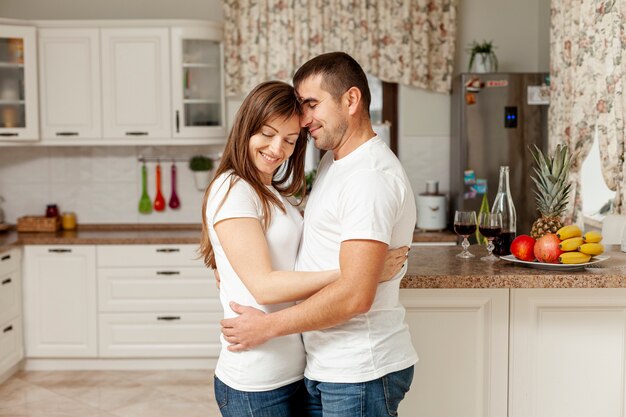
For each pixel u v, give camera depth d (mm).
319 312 1963
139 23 5129
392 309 2152
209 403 4328
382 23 5418
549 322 2779
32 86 5086
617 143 3939
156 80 5160
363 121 2145
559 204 2990
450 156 5602
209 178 5559
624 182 3965
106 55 5133
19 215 5574
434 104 5578
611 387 2803
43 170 5566
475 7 5613
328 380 2090
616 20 3908
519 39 5621
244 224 2047
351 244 1954
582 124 4324
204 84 5250
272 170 2146
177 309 4961
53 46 5117
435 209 5309
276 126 2086
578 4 4383
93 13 5500
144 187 5570
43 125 5152
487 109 5184
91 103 5156
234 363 2143
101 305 4953
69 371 4984
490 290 2758
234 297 2146
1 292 4586
